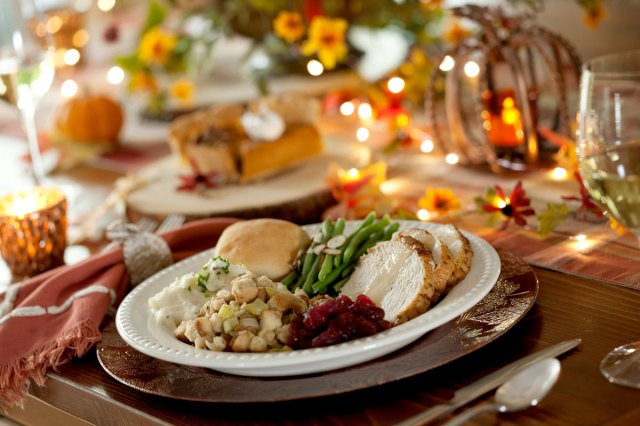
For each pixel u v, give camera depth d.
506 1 1.86
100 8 2.58
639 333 1.03
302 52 2.01
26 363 1.11
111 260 1.23
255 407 1.00
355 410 0.98
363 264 1.11
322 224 1.20
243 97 1.99
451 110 1.47
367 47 2.06
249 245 1.15
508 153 1.47
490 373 1.00
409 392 0.99
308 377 1.00
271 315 1.02
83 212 1.54
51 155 1.80
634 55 1.03
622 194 0.97
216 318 1.03
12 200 1.35
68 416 1.09
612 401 0.95
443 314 1.00
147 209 1.45
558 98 1.40
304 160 1.59
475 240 1.12
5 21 1.56
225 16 2.04
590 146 0.98
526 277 1.10
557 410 0.95
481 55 1.39
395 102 1.66
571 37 1.80
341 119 1.79
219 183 1.53
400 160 1.56
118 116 1.84
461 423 0.93
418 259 1.05
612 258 1.17
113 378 1.08
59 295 1.19
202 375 1.03
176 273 1.17
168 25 2.39
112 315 1.17
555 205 1.24
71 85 2.22
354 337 1.00
